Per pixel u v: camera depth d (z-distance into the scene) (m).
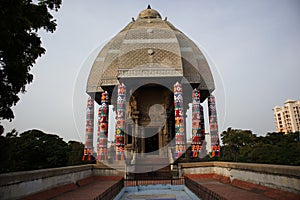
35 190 11.86
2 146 8.64
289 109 109.62
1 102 8.47
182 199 13.70
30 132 47.03
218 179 19.42
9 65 8.41
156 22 31.58
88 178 20.69
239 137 54.59
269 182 12.09
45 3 10.71
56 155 42.34
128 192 16.48
